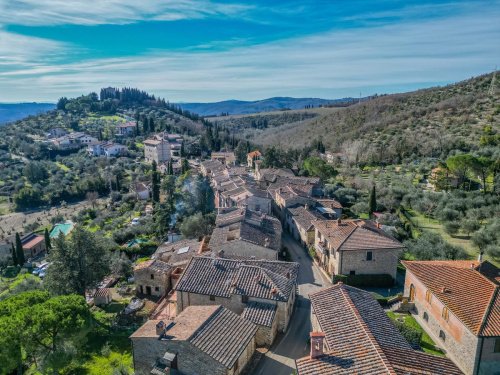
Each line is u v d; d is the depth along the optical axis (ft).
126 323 153.69
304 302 152.87
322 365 84.94
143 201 370.94
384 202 260.83
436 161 356.79
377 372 79.66
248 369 113.09
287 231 248.32
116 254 222.69
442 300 118.73
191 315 119.65
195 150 565.94
